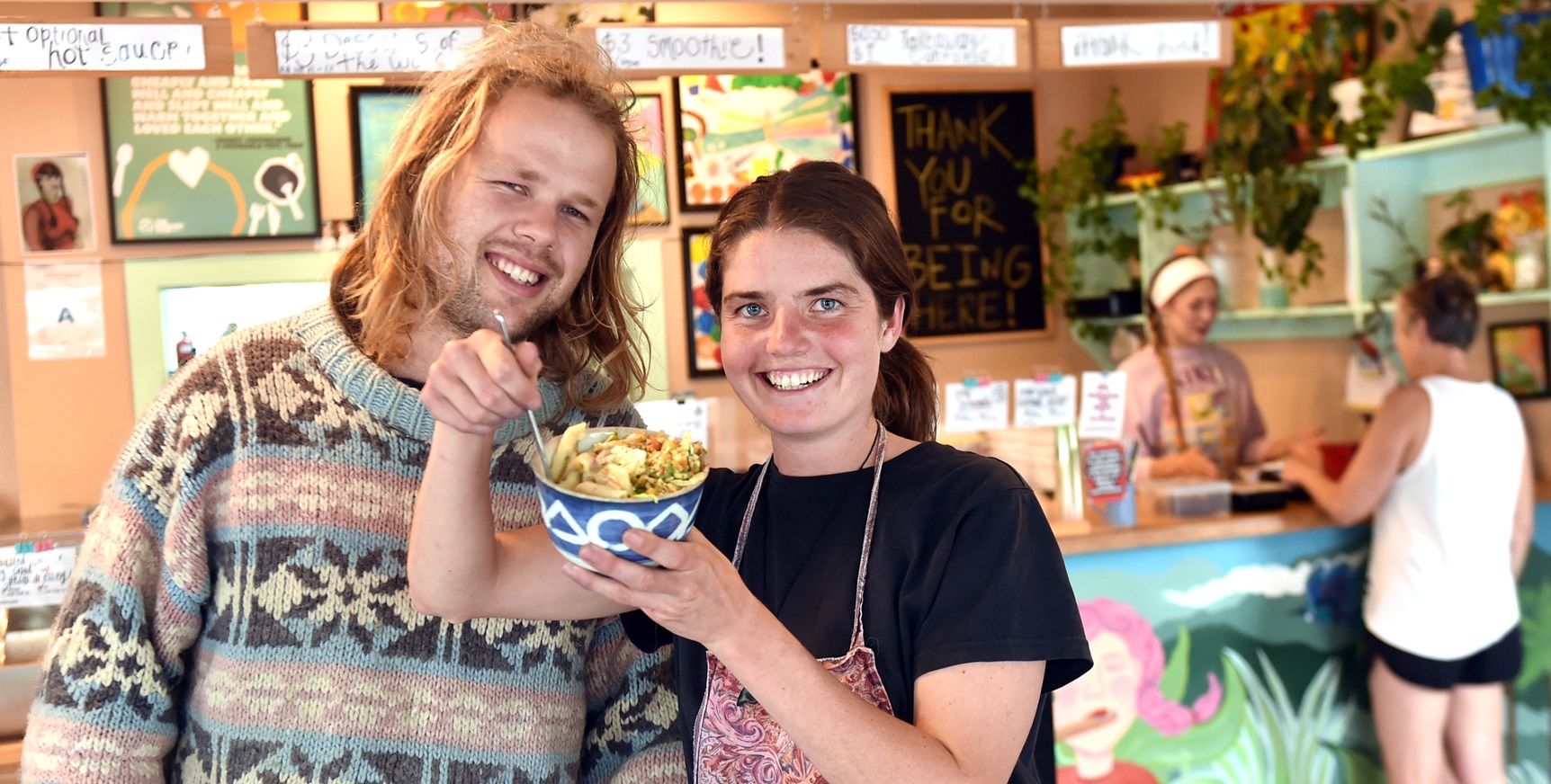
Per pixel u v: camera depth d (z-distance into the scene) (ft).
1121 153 14.46
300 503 4.02
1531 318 11.00
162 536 4.05
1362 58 12.05
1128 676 9.64
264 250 11.04
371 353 4.17
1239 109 12.64
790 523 4.21
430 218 3.93
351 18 11.36
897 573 3.89
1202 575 9.86
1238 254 14.11
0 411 10.73
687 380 12.88
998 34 8.95
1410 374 10.07
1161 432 13.12
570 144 4.04
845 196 4.01
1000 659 3.59
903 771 3.35
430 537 3.51
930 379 4.88
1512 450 9.61
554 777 4.33
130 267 9.70
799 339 3.92
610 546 3.07
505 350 3.10
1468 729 9.66
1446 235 11.28
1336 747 10.23
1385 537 9.74
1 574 6.97
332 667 3.98
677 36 8.32
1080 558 9.53
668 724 4.72
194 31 7.37
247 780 3.90
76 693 3.87
